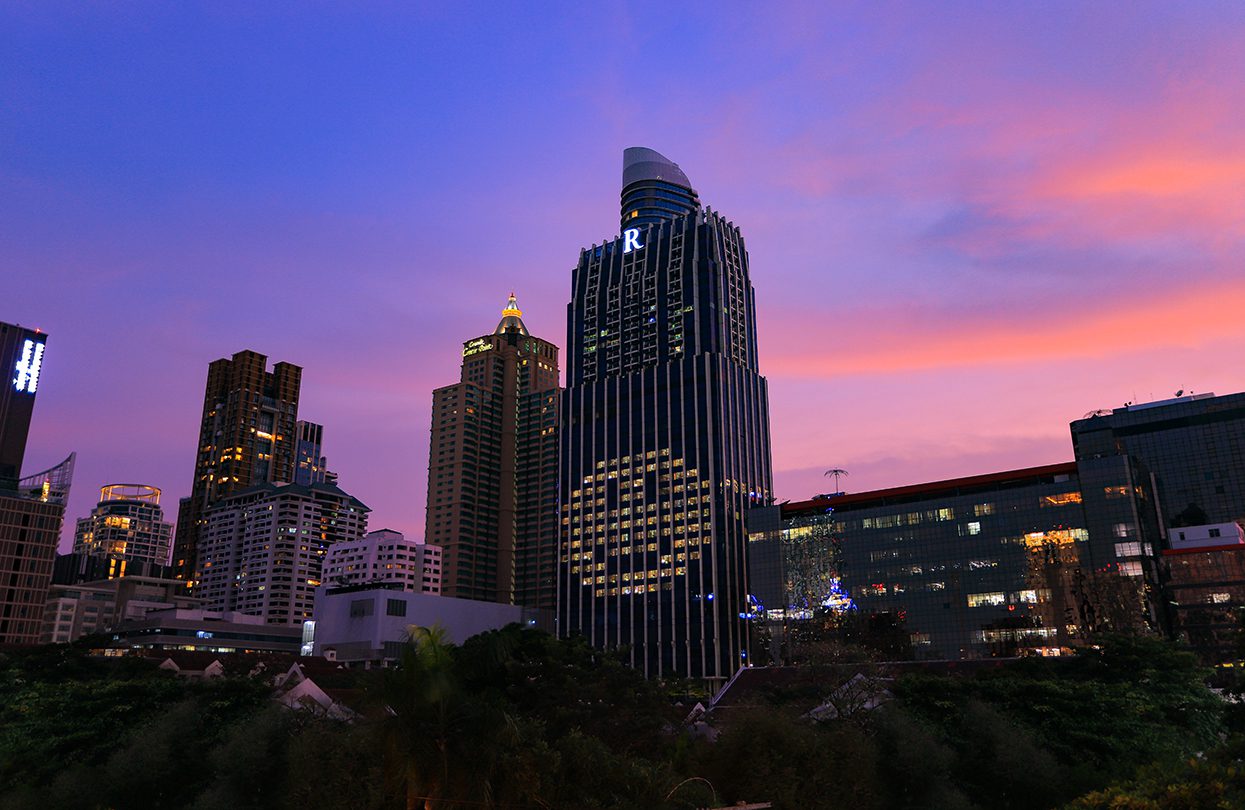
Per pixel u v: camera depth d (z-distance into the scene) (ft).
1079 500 585.63
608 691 263.49
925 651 613.93
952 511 637.71
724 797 184.03
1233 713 229.66
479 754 140.26
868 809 178.19
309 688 242.78
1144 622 531.50
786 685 310.24
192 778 183.73
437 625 144.56
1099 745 203.10
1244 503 639.35
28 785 184.34
